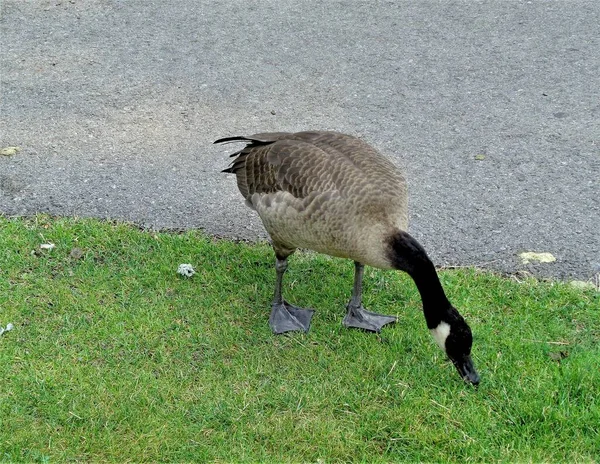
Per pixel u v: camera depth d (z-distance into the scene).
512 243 4.78
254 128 5.23
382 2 5.99
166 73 5.51
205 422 4.29
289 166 4.43
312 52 5.64
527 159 5.09
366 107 5.34
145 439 4.25
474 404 4.33
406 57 5.61
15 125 5.22
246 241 4.82
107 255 4.74
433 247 4.77
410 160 5.09
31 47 5.65
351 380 4.40
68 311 4.55
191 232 4.81
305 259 4.76
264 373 4.41
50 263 4.69
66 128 5.21
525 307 4.58
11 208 4.88
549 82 5.46
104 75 5.49
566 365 4.39
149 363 4.43
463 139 5.19
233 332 4.52
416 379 4.40
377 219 4.35
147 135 5.20
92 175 5.02
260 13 5.91
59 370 4.39
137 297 4.61
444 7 5.95
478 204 4.92
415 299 4.64
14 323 4.51
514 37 5.73
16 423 4.27
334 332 4.53
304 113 5.31
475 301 4.60
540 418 4.29
